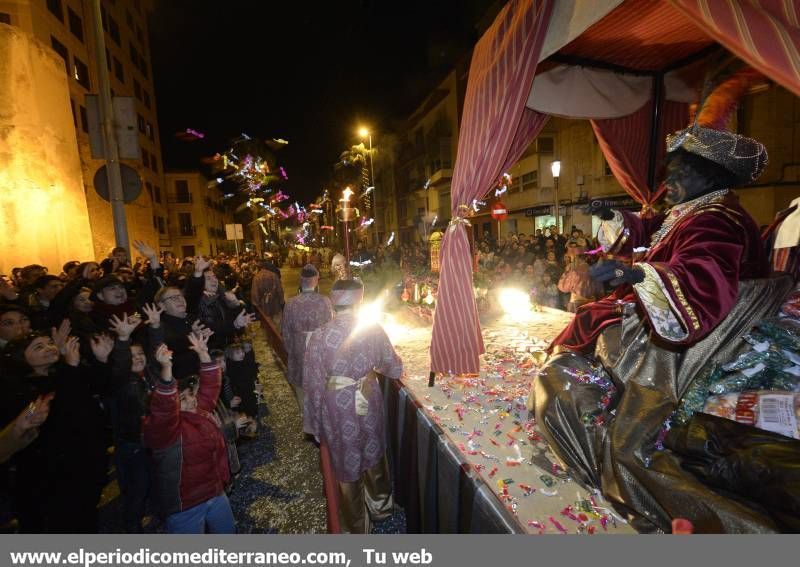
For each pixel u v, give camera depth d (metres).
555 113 4.25
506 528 1.72
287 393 5.79
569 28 2.85
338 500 2.71
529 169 19.16
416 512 2.91
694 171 2.36
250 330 9.80
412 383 3.78
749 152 2.22
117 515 3.43
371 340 2.79
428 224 28.70
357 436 2.68
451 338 3.68
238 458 3.85
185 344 3.27
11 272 6.48
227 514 2.60
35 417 2.03
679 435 1.95
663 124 4.78
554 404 2.43
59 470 2.43
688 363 2.16
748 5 1.61
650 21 3.65
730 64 2.59
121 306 4.18
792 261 2.74
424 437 2.77
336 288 2.89
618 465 1.98
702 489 1.70
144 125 29.27
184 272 7.25
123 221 6.23
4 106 6.54
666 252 2.30
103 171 6.13
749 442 1.73
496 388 3.56
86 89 19.06
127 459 2.97
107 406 3.87
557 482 2.26
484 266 11.05
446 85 25.52
